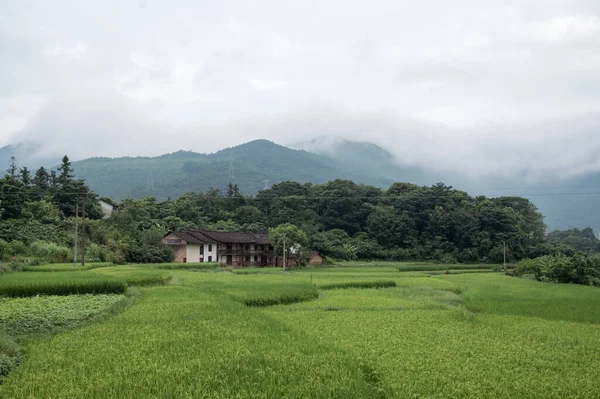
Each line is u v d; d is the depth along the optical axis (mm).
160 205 99812
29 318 20469
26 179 84875
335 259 87188
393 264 84750
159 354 14250
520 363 14391
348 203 101875
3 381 11930
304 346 15273
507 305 28812
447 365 13633
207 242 74812
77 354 14328
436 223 96312
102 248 64000
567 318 24672
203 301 26250
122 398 10359
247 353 14000
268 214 102875
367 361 14047
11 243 53875
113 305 24312
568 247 96938
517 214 101562
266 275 51531
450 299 32438
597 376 13281
